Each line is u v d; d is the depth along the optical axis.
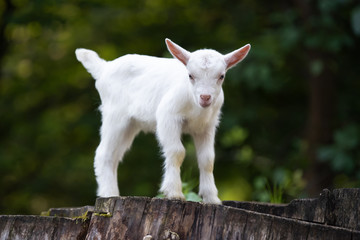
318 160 15.94
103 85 9.22
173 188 7.76
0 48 19.56
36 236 7.29
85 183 19.38
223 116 16.77
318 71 14.79
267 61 14.99
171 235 6.69
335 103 16.72
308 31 14.97
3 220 7.46
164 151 7.98
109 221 6.96
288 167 16.05
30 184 19.38
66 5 19.08
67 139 20.33
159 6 19.39
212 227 6.65
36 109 20.72
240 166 17.11
